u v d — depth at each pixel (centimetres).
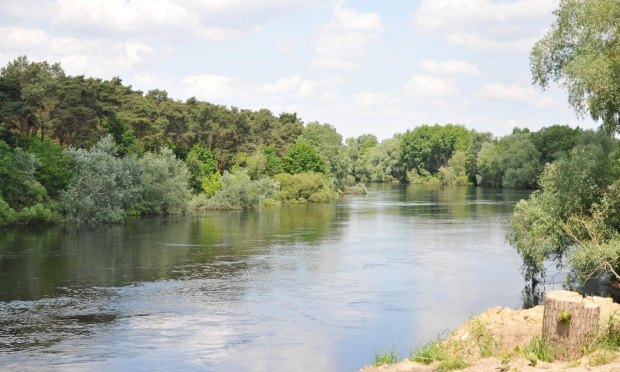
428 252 4966
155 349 2400
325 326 2752
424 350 1584
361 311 3036
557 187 3158
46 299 3238
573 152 3048
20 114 6419
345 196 13050
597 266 2922
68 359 2270
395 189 16312
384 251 5006
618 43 2855
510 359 1294
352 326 2752
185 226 6762
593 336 1264
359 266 4306
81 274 3919
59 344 2458
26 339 2522
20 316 2891
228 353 2353
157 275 3909
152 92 11656
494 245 5359
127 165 7406
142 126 9875
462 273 4062
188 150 10862
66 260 4425
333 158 14225
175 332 2642
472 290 3541
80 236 5750
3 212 6078
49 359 2269
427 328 2722
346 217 8006
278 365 2211
